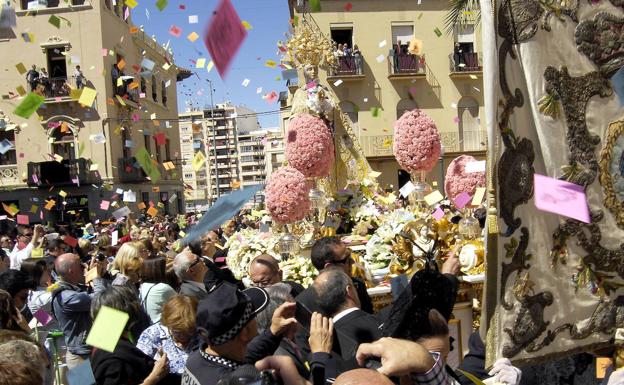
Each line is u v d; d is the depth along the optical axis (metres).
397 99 24.03
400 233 4.37
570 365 2.91
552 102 2.45
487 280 2.31
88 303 4.45
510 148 2.34
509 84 2.36
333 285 2.69
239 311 2.38
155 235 9.73
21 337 2.36
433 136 4.93
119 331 2.40
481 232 4.46
